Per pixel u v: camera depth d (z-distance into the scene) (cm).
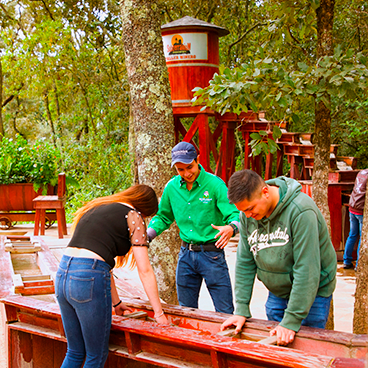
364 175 632
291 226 242
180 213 350
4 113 2553
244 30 1630
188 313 288
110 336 280
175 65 914
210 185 337
